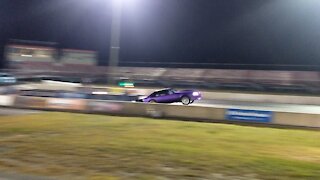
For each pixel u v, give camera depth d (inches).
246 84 2001.7
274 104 1437.0
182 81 2154.3
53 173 346.6
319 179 327.9
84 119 773.9
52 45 2359.7
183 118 852.0
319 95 1669.5
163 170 354.9
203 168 361.1
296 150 462.3
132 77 2287.2
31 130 605.6
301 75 1989.4
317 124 732.0
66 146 462.9
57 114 880.3
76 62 2313.0
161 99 1263.5
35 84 1919.3
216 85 2044.8
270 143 512.7
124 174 343.0
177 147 459.2
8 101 1088.8
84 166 369.7
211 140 523.8
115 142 490.9
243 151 445.4
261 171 350.6
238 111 797.9
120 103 928.3
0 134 564.1
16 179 330.3
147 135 558.3
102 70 2265.0
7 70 2111.2
